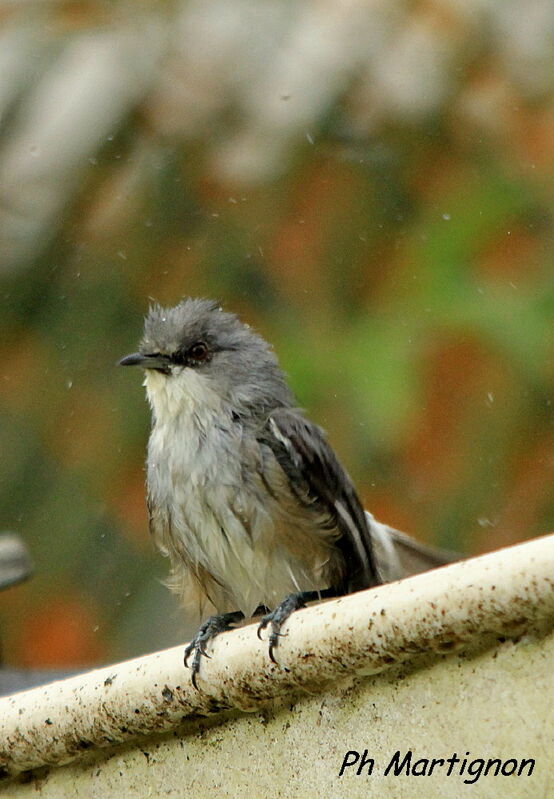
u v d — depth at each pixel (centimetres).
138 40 1266
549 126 1218
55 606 1235
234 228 1224
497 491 1191
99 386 1252
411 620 529
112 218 1252
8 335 1253
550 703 508
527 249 1205
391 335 1170
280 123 1228
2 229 1257
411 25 1252
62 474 1247
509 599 502
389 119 1219
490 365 1176
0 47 1291
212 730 613
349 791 564
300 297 1209
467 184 1213
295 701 588
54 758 650
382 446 1165
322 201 1222
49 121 1270
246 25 1267
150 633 1223
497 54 1232
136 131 1242
